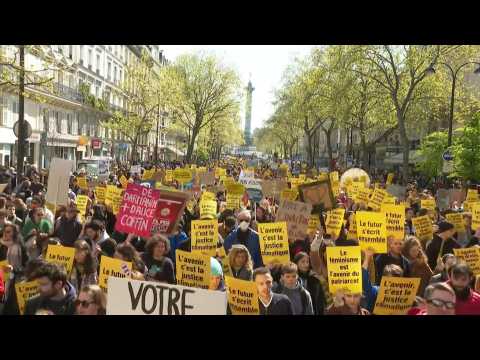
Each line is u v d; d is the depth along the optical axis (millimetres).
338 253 6945
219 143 108375
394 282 6664
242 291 6266
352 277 6949
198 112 60250
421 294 8438
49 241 8469
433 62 31141
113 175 26375
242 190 15734
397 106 33125
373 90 38156
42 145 29516
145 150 85375
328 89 40281
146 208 8820
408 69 34500
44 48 28359
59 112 48719
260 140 148500
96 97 57094
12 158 39062
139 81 57031
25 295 6270
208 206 13297
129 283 5219
